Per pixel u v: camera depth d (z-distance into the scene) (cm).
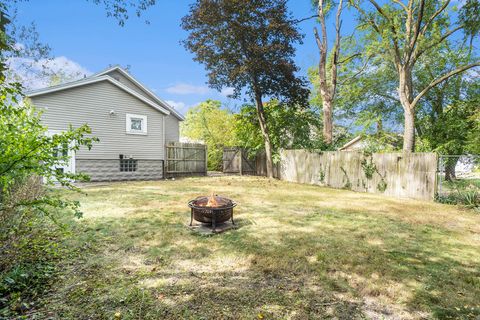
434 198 791
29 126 255
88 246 357
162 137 1378
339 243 397
